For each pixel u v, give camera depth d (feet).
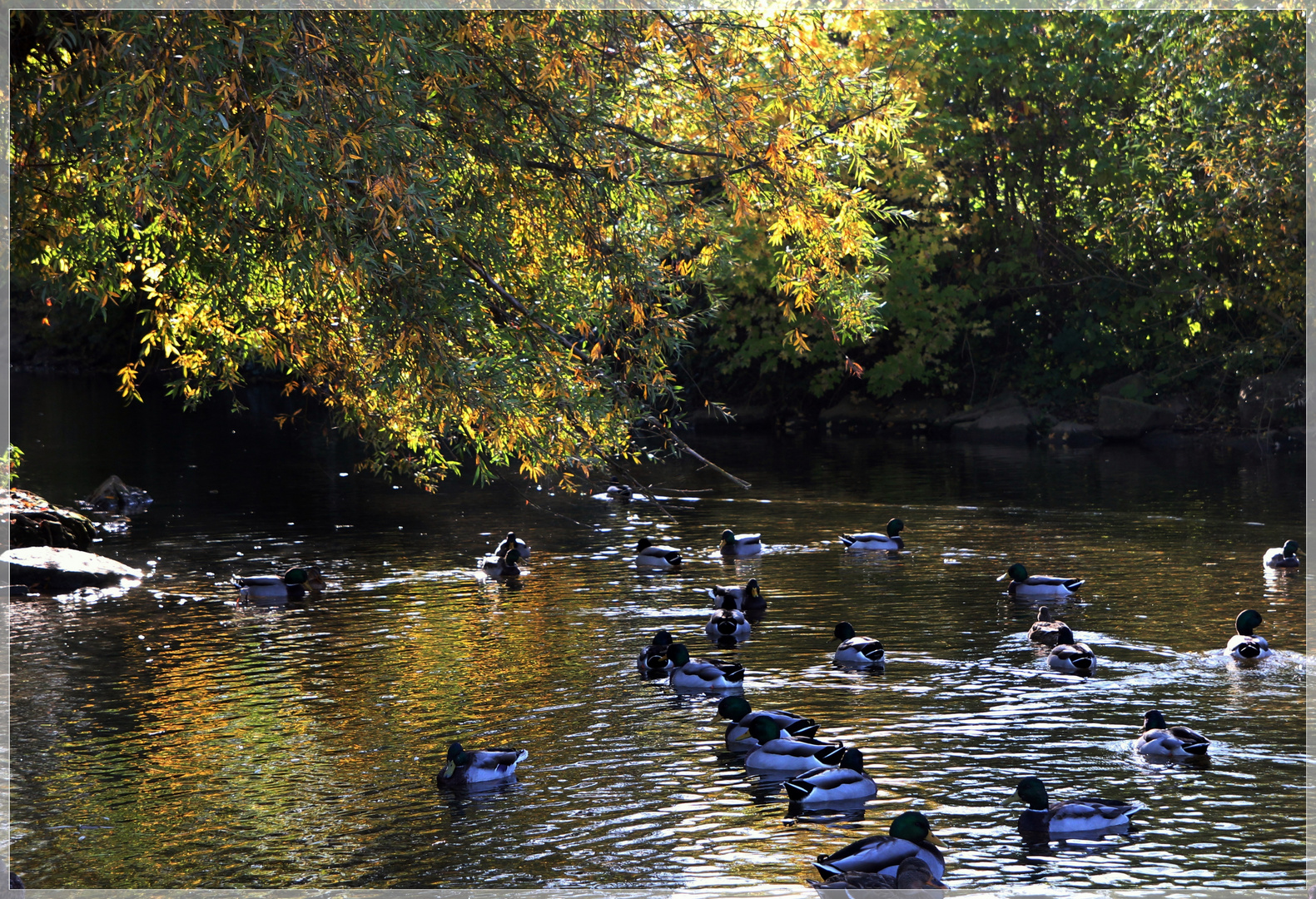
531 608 62.95
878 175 145.28
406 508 98.73
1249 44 120.67
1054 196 162.50
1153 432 149.48
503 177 35.53
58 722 44.45
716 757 40.27
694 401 184.34
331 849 33.09
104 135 29.22
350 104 30.45
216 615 61.46
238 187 28.96
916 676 49.19
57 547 75.10
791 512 94.79
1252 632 54.24
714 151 36.88
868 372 165.17
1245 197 121.08
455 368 31.96
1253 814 34.45
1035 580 63.62
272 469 122.31
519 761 39.91
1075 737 41.29
